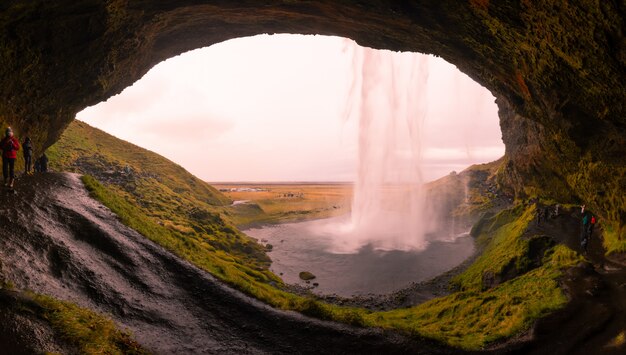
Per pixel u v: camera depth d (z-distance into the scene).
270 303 15.66
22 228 14.71
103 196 21.00
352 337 13.41
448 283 33.16
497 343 13.83
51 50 20.02
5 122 20.42
